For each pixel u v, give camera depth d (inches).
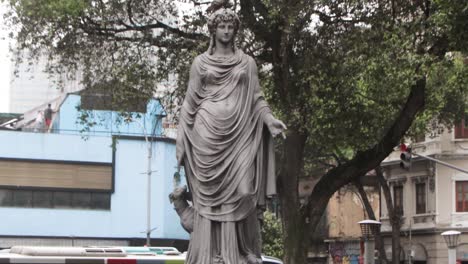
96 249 488.1
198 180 283.0
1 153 1556.3
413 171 1808.6
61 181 1581.0
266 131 287.9
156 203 1600.6
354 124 777.6
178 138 289.7
